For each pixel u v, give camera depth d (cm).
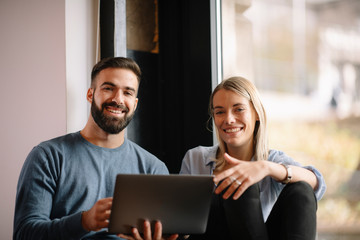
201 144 242
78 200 174
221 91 188
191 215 144
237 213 152
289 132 218
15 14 245
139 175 136
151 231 144
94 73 188
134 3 253
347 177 197
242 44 234
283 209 149
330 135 203
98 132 184
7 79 249
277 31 222
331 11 203
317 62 208
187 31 251
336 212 202
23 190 167
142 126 252
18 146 241
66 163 175
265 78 227
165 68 260
